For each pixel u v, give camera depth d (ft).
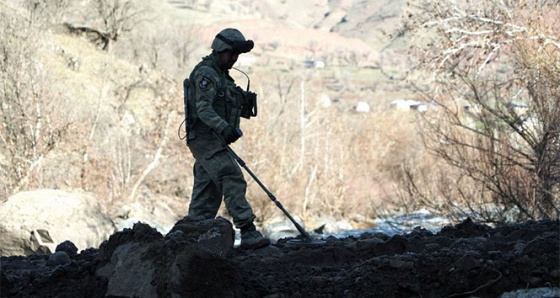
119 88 159.12
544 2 65.72
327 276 20.42
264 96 130.31
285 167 117.50
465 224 25.49
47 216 51.88
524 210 57.88
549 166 57.72
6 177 90.79
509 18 67.56
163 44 204.85
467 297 18.71
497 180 59.06
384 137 141.69
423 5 70.54
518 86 62.64
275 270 21.53
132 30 203.72
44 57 153.58
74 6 194.18
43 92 97.09
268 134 115.24
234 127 24.18
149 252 19.21
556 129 57.88
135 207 100.53
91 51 188.65
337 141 134.51
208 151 24.23
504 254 19.77
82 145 99.40
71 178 96.58
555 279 18.45
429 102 66.80
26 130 94.17
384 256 20.36
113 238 20.36
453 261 19.25
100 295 19.56
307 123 133.39
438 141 64.03
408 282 19.13
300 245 24.25
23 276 21.33
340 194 120.98
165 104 109.50
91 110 129.70
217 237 21.99
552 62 62.64
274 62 637.30
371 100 277.85
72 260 22.99
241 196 24.17
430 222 70.74
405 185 76.69
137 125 128.98
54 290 20.17
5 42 99.14
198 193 24.90
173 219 105.60
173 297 18.16
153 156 112.47
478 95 64.95
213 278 18.83
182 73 204.33
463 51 67.56
